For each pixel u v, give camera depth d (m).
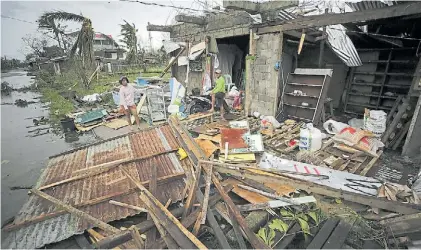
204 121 7.03
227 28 8.73
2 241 2.45
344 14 4.98
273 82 7.01
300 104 6.89
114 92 10.50
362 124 6.23
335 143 4.95
